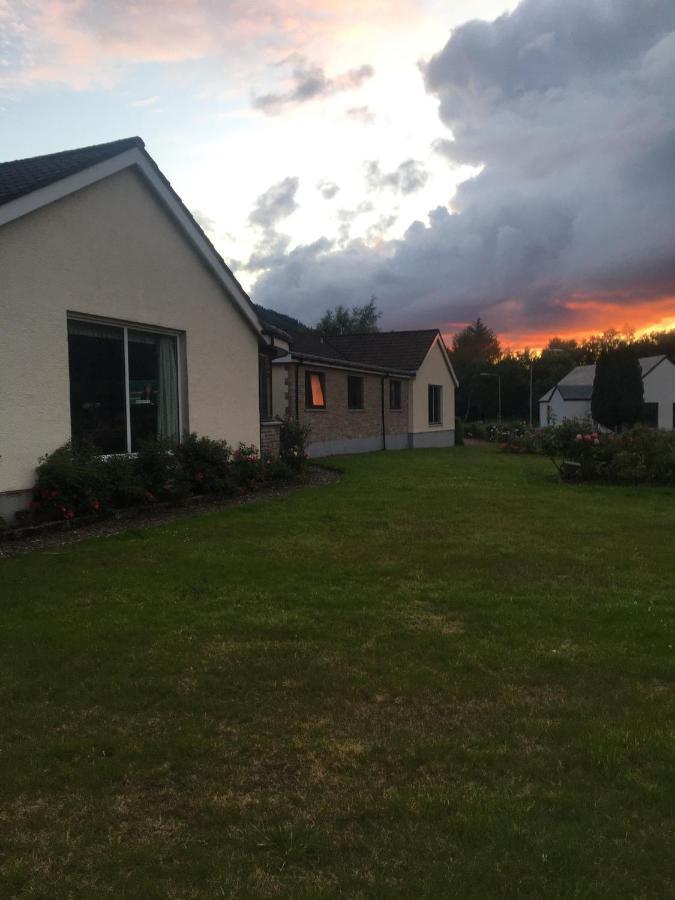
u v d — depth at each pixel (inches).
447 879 82.6
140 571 224.4
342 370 839.7
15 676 140.4
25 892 80.1
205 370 430.0
